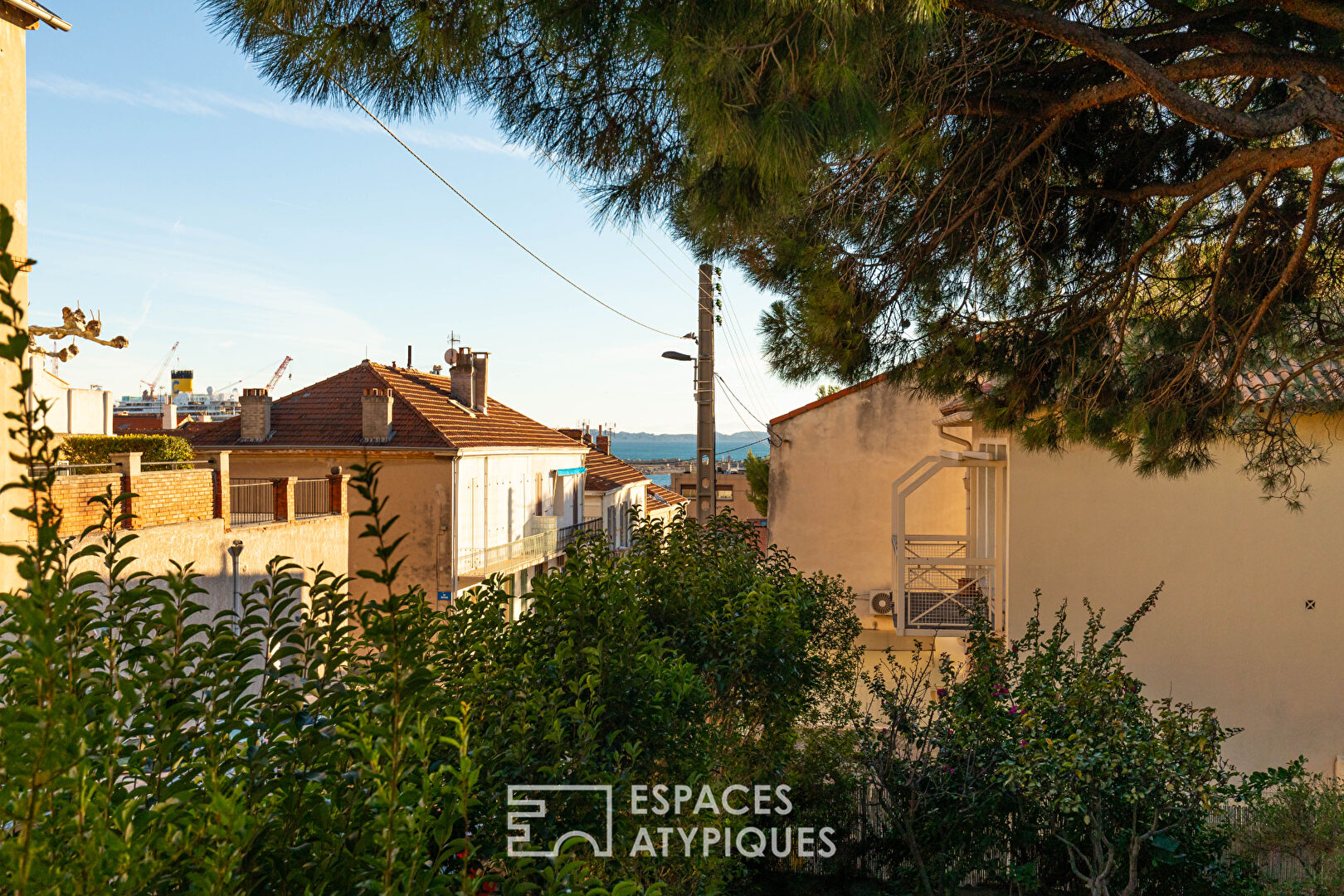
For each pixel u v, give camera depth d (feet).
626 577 22.56
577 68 17.12
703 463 56.08
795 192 16.17
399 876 7.56
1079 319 24.88
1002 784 23.48
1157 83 15.47
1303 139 22.36
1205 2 20.21
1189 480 37.01
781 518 63.93
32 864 6.16
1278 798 27.43
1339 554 35.68
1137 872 22.81
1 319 6.34
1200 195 20.43
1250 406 25.17
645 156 18.58
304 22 14.94
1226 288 24.30
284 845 7.90
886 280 23.39
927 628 42.98
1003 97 20.04
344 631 9.95
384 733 8.00
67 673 7.33
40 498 6.89
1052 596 38.01
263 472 77.77
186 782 7.84
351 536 75.92
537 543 94.94
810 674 27.63
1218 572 36.78
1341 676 35.58
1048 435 26.32
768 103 13.33
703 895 16.07
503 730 13.33
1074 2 18.84
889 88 15.92
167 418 137.28
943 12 14.12
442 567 75.66
